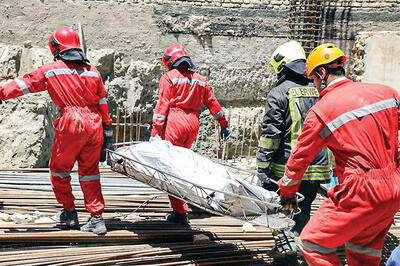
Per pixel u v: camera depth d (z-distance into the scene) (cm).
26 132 1235
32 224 666
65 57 619
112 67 1506
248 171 681
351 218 473
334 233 483
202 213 820
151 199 823
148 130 1547
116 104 1495
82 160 647
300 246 520
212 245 660
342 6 1609
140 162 591
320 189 841
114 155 635
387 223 494
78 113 624
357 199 469
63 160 638
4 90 603
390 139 488
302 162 515
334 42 1622
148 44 1536
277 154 640
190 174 585
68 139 623
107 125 679
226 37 1581
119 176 974
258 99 1631
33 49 1448
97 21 1497
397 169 493
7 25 1444
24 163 1209
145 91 1530
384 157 478
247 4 1581
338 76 521
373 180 468
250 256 652
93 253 602
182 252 638
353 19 1614
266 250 669
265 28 1598
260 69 1614
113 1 1501
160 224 718
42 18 1463
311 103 623
